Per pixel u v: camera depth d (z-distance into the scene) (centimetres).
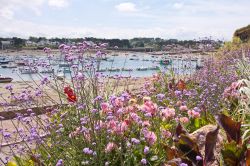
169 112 470
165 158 385
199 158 336
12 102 511
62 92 548
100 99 416
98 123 397
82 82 474
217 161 366
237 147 344
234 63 1092
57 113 529
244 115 520
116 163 382
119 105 434
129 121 416
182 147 358
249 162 332
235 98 628
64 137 415
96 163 363
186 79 955
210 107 638
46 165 388
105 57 517
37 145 407
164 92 796
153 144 404
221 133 449
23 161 421
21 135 431
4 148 471
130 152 371
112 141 394
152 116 447
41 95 534
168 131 439
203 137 417
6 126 645
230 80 837
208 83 818
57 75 544
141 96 631
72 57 491
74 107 485
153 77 965
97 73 496
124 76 677
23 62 554
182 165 317
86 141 387
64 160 381
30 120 489
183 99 659
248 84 592
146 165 381
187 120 479
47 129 442
